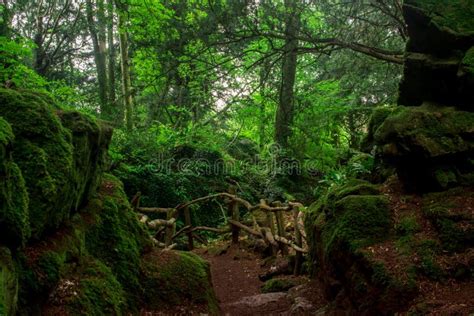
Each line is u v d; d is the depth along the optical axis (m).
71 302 3.03
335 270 4.28
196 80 9.99
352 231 4.02
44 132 3.24
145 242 4.67
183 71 9.05
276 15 7.58
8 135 2.50
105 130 4.68
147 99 16.34
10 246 2.55
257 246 8.38
